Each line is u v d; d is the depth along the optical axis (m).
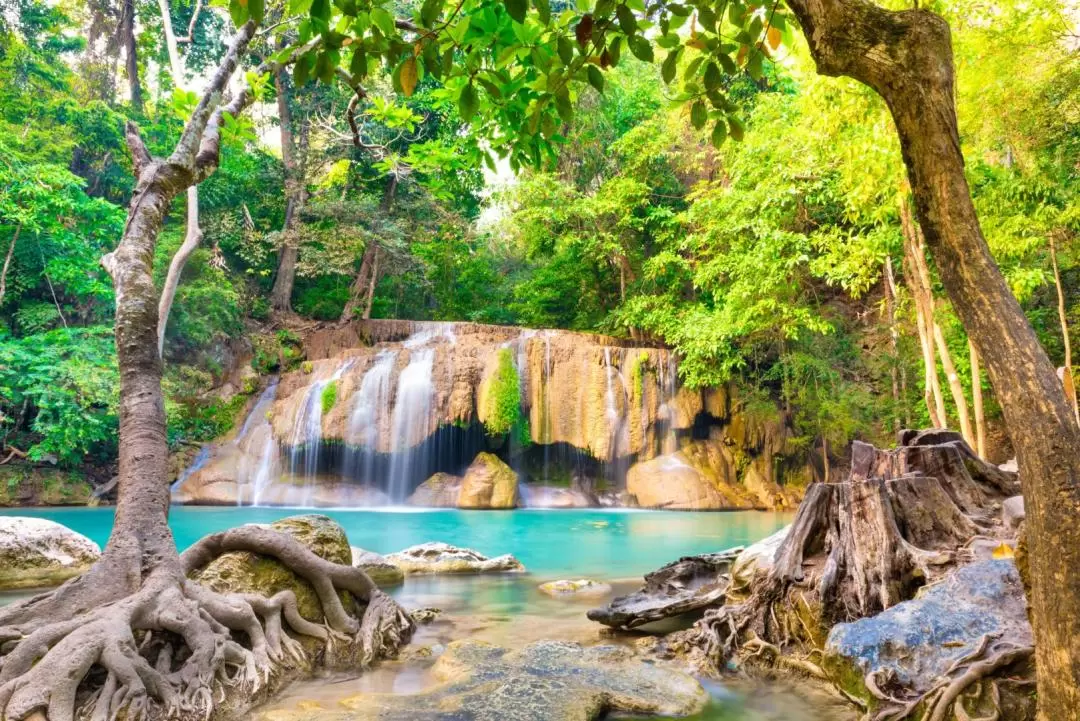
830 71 2.08
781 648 4.56
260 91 5.88
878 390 19.73
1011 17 9.67
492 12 2.63
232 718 3.44
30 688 3.06
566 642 4.71
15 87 20.72
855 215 12.93
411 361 18.97
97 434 16.27
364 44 2.54
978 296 1.89
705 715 3.57
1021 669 3.10
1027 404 1.82
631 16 2.50
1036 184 11.36
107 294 17.75
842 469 19.61
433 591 6.93
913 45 1.93
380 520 14.41
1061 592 1.76
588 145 24.11
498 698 3.53
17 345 16.25
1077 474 1.77
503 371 18.59
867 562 4.48
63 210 17.23
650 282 22.91
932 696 3.08
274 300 24.80
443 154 5.45
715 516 15.63
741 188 17.45
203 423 18.88
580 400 18.91
